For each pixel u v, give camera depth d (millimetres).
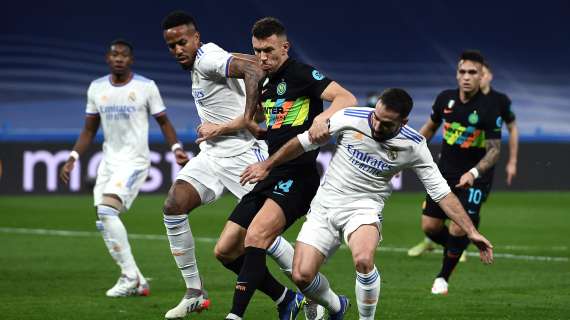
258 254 18594
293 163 19219
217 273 28484
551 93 75688
